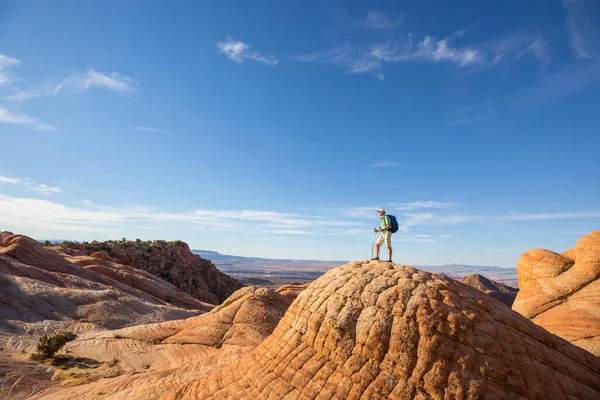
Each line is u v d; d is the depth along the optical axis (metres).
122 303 46.34
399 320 9.26
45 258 56.91
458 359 8.38
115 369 24.64
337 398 8.96
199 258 125.81
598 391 8.73
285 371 10.41
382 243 12.24
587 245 18.62
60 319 38.59
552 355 9.06
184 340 29.34
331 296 10.88
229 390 11.09
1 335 31.11
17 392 19.75
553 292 18.89
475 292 10.27
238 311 31.95
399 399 8.27
